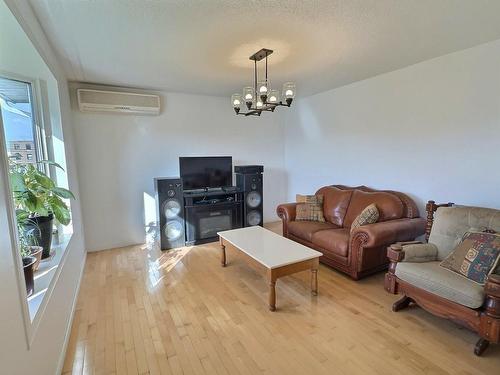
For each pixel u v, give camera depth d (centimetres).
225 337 200
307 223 369
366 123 374
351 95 392
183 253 373
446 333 202
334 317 223
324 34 226
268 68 315
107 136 383
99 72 319
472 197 272
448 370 167
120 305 243
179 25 207
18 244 120
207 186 429
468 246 205
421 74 305
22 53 198
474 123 266
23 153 239
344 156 412
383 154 355
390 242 272
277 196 542
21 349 115
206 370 170
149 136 410
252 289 271
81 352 185
